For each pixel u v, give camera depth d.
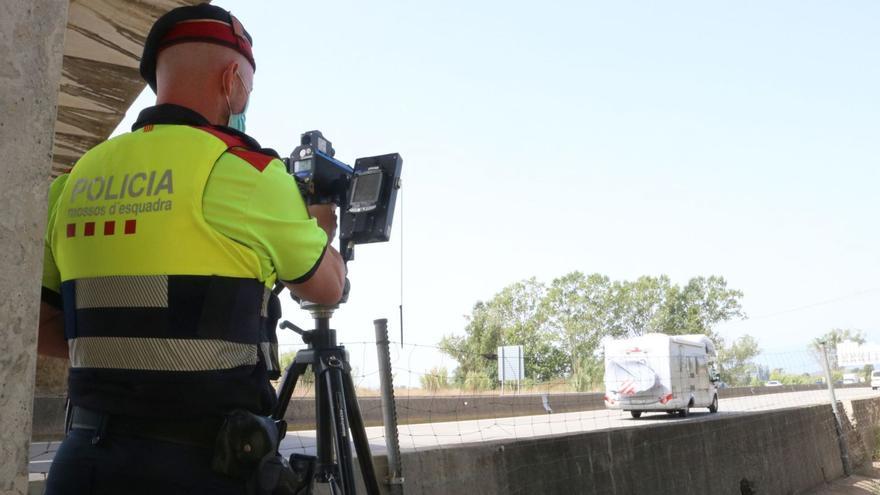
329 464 2.39
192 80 1.88
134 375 1.62
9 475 1.39
